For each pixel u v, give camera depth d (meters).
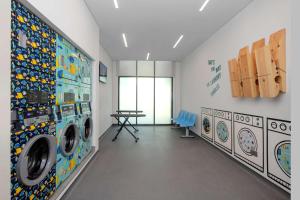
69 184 2.48
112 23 4.04
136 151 4.30
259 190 2.52
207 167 3.34
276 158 2.54
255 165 2.99
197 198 2.30
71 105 2.66
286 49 2.34
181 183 2.70
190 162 3.59
